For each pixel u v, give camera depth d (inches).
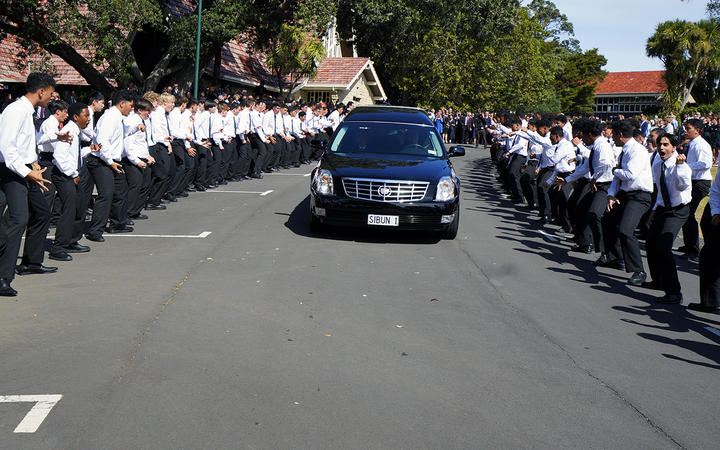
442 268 318.0
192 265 300.7
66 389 162.9
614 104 4783.5
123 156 390.0
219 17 901.8
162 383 168.7
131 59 908.0
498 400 168.6
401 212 363.3
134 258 312.5
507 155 612.4
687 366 206.4
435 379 179.9
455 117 1571.1
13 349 189.0
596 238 375.6
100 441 137.9
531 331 229.5
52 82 254.4
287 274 289.4
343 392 168.1
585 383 184.4
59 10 872.9
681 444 150.5
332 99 1573.6
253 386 169.2
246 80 1295.5
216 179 599.8
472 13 1882.4
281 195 549.0
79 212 322.3
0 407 152.3
